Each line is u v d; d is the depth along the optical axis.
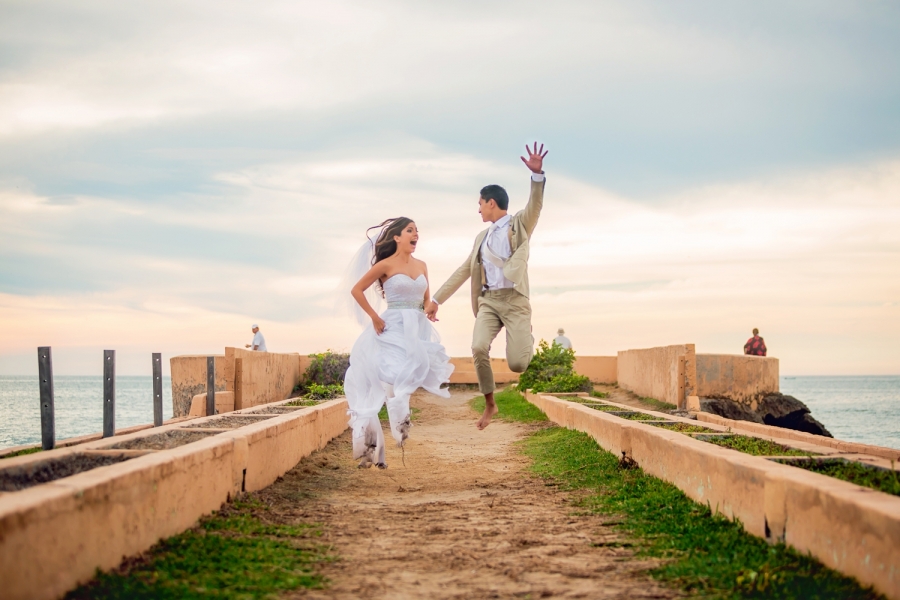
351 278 8.05
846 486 4.13
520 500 7.01
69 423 33.41
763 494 4.74
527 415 16.89
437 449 11.97
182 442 6.62
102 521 4.02
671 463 6.80
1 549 3.20
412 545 5.13
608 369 28.73
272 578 4.20
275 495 7.04
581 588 4.05
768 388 21.33
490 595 3.96
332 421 12.07
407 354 7.59
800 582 3.83
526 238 6.96
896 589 3.37
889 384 162.62
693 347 17.41
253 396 17.45
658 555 4.72
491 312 7.18
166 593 3.75
